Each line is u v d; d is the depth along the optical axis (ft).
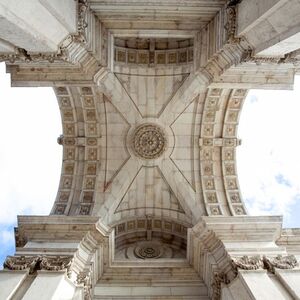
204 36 52.42
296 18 31.01
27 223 54.85
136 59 69.67
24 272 44.45
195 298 55.16
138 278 57.88
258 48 38.75
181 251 69.31
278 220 55.06
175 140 70.13
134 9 47.93
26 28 32.19
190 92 63.62
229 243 52.90
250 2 37.29
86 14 44.73
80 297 46.34
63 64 50.01
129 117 68.90
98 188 66.74
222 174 68.49
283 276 43.65
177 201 68.74
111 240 57.88
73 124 68.39
